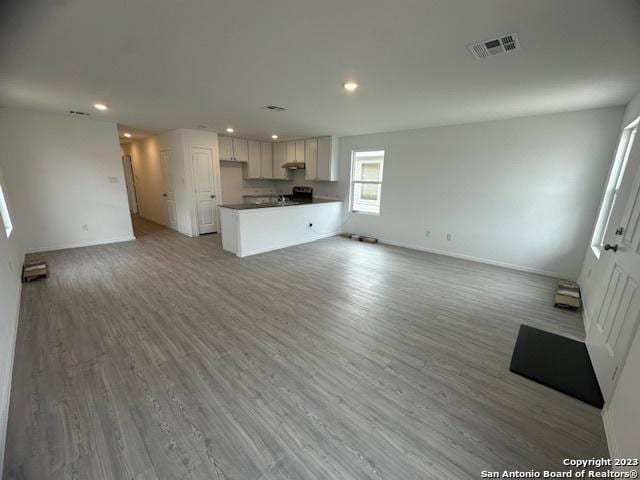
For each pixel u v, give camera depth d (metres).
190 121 4.79
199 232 6.11
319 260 4.54
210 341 2.25
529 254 4.10
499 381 1.88
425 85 2.71
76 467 1.26
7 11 1.58
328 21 1.67
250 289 3.30
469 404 1.68
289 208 5.27
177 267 4.02
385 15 1.59
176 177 6.04
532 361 2.07
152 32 1.82
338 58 2.17
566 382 1.87
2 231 2.61
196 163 5.86
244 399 1.67
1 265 2.24
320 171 6.46
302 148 6.82
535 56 2.04
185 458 1.31
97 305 2.80
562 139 3.65
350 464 1.30
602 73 2.29
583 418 1.60
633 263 1.75
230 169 7.20
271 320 2.61
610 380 1.67
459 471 1.29
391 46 1.96
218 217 6.41
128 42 1.95
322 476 1.25
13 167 4.17
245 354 2.10
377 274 3.93
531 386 1.84
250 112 4.00
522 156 3.98
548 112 3.62
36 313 2.62
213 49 2.05
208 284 3.42
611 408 1.53
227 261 4.37
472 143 4.42
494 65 2.22
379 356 2.11
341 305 2.95
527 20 1.60
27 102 3.59
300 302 3.00
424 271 4.09
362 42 1.91
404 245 5.52
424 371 1.96
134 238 5.62
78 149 4.71
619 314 1.77
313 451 1.36
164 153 6.29
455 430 1.50
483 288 3.48
